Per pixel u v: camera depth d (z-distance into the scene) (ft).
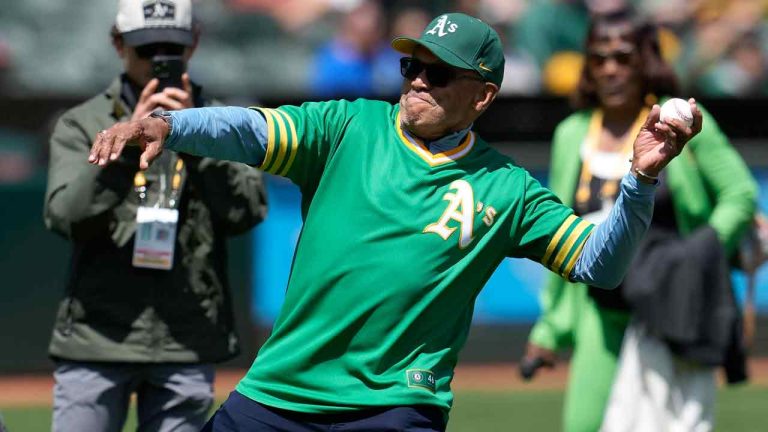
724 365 70.79
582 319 72.74
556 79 155.22
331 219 47.55
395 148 48.11
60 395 61.41
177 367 61.36
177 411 61.52
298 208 137.18
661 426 69.62
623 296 69.72
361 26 156.87
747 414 111.24
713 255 69.51
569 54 156.15
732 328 70.23
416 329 47.09
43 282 133.39
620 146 72.59
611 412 70.28
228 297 63.52
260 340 136.05
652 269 68.80
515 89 154.92
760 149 142.61
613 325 71.67
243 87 157.48
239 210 62.34
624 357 70.28
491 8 157.38
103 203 59.72
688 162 70.85
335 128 48.60
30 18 161.07
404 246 46.88
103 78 161.17
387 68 157.28
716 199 71.92
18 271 133.18
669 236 70.74
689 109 44.73
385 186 47.39
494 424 107.04
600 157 72.59
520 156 146.51
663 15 158.30
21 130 158.61
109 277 60.49
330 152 48.37
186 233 61.26
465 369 139.03
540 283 139.44
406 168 47.65
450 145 48.47
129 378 61.41
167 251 59.67
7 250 133.08
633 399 69.77
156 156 44.37
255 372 48.08
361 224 47.19
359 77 156.66
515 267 139.64
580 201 72.38
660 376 69.46
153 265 59.62
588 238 47.96
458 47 47.44
